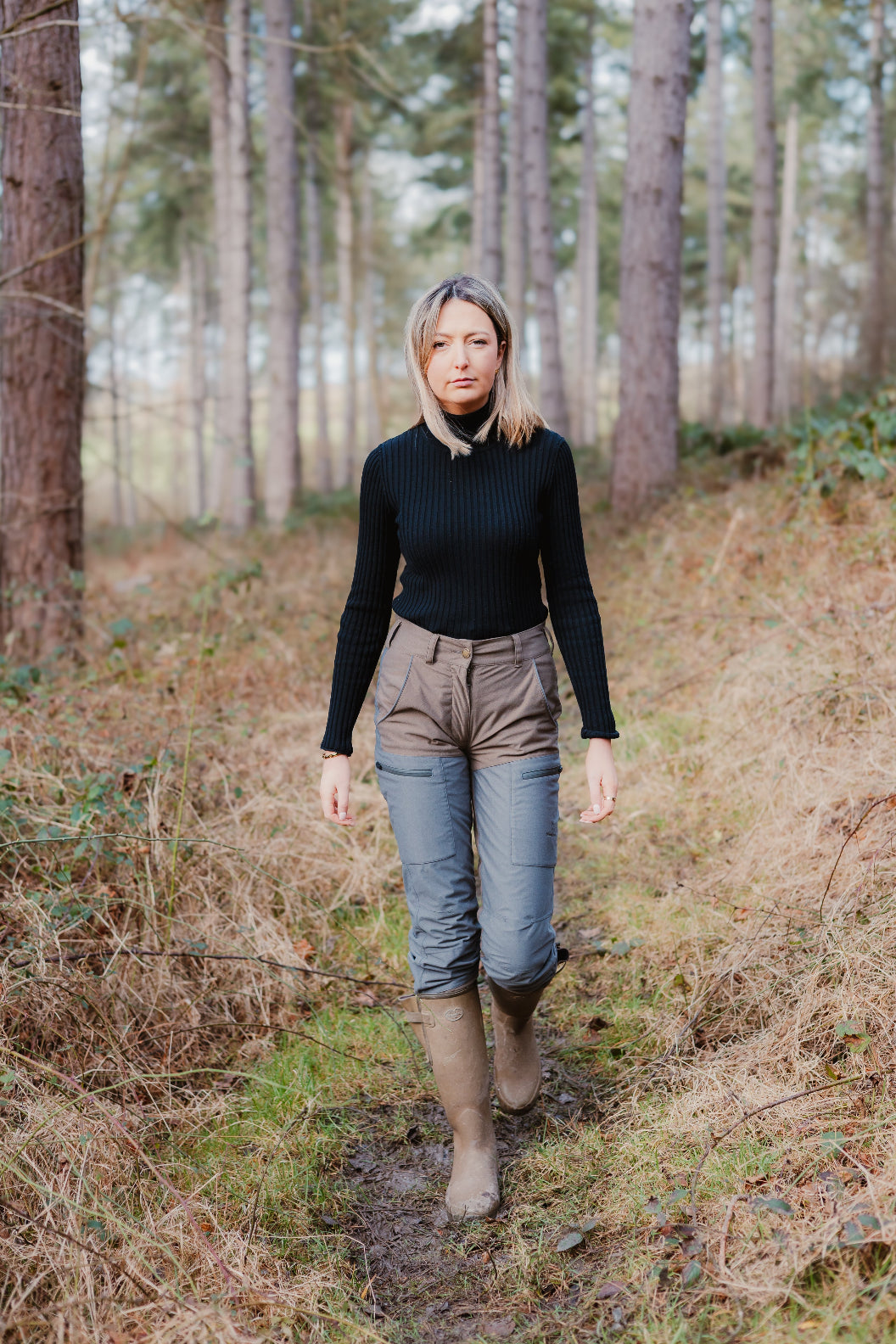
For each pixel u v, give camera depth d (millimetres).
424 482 1845
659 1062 2266
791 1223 1647
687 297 31484
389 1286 1792
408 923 3078
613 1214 1859
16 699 3930
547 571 1958
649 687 4648
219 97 14750
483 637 1858
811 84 21312
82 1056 2273
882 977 2123
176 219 21641
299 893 2959
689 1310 1573
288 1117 2219
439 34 16766
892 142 24266
